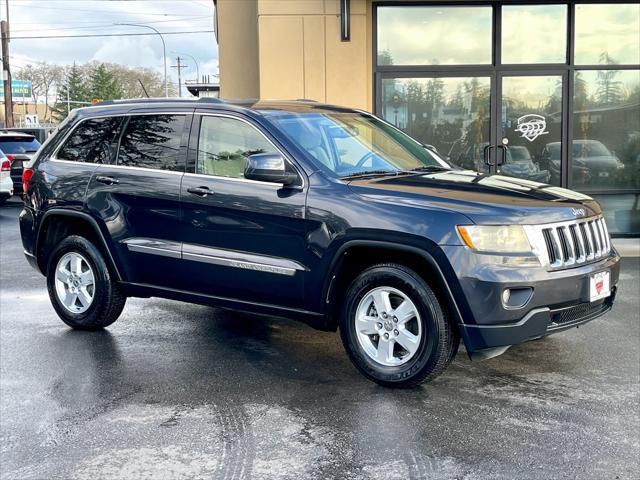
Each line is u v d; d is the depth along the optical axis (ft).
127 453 13.34
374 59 37.01
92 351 19.51
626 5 36.70
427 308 15.65
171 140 19.36
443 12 36.76
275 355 19.11
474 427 14.34
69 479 12.37
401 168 18.79
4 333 21.31
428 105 37.22
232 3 43.45
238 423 14.66
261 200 17.44
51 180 21.17
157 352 19.40
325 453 13.25
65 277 21.47
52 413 15.25
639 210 37.60
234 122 18.44
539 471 12.50
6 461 13.08
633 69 36.96
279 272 17.25
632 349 19.22
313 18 35.65
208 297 18.71
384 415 14.98
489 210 15.40
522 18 36.78
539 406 15.38
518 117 37.17
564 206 16.30
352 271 17.21
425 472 12.50
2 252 37.83
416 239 15.48
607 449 13.33
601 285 16.49
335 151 18.20
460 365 18.13
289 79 35.94
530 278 15.14
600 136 37.32
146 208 19.35
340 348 19.71
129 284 20.06
